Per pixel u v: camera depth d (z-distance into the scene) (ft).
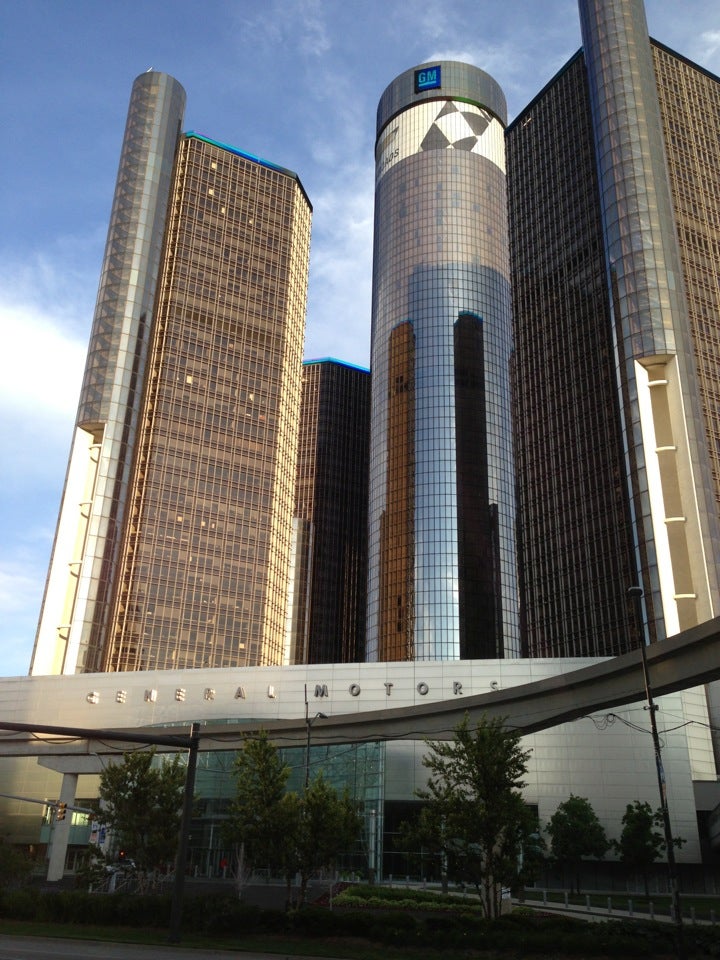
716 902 206.90
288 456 645.51
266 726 230.27
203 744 247.91
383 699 297.53
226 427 604.90
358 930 114.21
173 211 628.69
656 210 488.02
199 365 605.73
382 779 246.47
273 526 604.49
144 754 156.76
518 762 127.13
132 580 532.73
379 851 238.07
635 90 521.65
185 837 112.57
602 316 566.36
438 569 594.65
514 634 586.45
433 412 639.76
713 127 606.14
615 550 513.04
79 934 111.45
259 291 654.94
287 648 607.37
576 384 582.35
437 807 126.31
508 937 103.50
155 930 118.42
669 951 99.81
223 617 557.74
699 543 404.36
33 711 328.90
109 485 499.10
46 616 467.52
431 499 615.57
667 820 106.52
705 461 426.92
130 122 625.41
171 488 566.77
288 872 132.05
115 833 155.94
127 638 518.37
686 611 399.03
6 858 162.81
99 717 321.52
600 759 273.54
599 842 245.04
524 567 597.11
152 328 564.71
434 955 99.91
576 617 533.96
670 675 142.31
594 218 596.70
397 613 597.52
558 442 588.09
